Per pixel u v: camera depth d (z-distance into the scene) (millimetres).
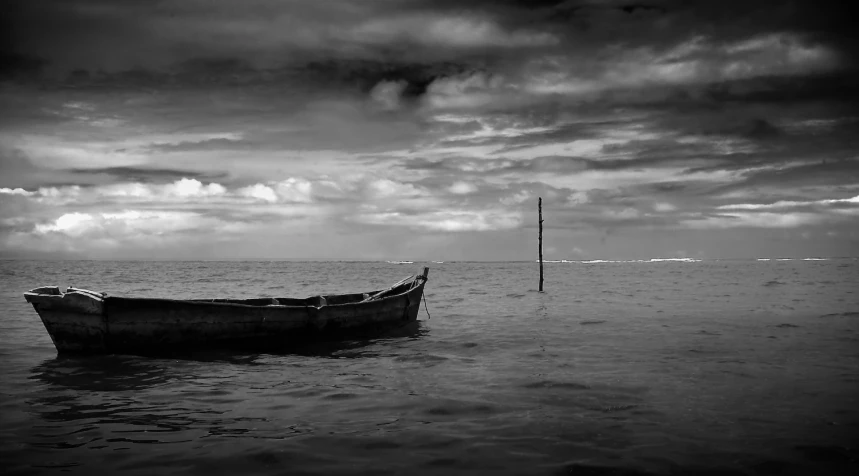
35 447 8367
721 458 7961
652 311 29906
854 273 92312
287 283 70438
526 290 51250
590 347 17891
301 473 7441
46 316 14688
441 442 8609
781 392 11727
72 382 12664
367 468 7609
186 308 15109
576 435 8938
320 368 14477
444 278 87312
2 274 91000
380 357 16125
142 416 10031
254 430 9211
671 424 9516
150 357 14930
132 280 75438
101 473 7395
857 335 20156
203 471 7492
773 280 68125
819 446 8406
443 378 13266
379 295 22594
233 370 14086
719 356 16062
